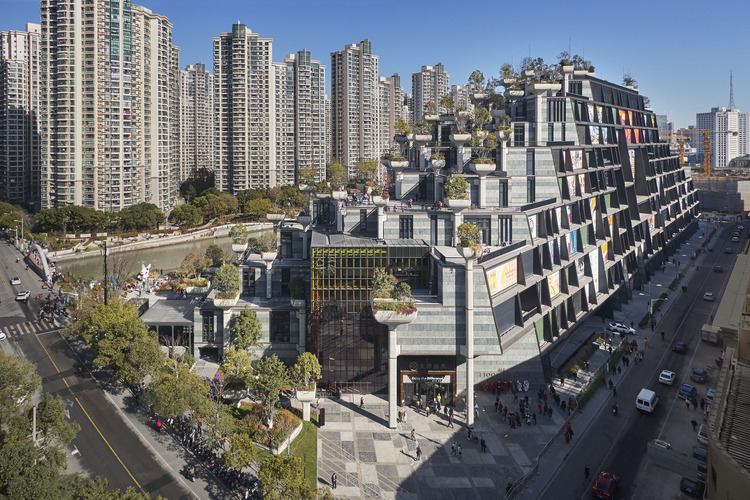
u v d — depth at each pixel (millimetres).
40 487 47281
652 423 77375
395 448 70812
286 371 75875
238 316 91688
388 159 138625
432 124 139375
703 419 77688
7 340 104625
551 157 108750
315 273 84750
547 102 129250
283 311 92062
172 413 68438
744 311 56625
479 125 117312
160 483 62125
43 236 199250
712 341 109250
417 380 82812
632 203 157125
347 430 75250
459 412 81250
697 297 144625
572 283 113625
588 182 126062
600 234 130750
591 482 63375
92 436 71000
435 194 108688
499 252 87625
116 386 85250
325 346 85250
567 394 86812
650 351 105938
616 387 89750
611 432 75000
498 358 88750
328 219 117125
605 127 149750
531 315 95375
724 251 199625
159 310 103438
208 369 90125
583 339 108875
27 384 64688
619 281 137625
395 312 72125
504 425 77062
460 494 61438
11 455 49938
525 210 99312
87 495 48562
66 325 113125
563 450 70500
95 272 172125
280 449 67750
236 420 73375
